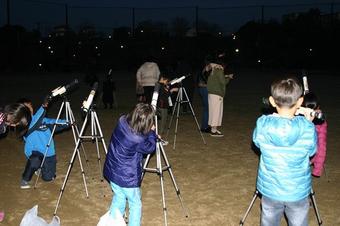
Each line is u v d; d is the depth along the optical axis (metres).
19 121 6.45
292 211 3.80
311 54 36.00
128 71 36.47
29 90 21.12
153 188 6.63
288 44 37.81
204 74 10.22
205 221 5.44
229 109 14.68
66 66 36.19
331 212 5.70
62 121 6.72
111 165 4.64
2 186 6.80
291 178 3.67
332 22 37.09
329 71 32.88
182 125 11.65
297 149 3.64
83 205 5.98
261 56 38.44
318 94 18.58
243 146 9.26
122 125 4.56
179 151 8.85
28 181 6.64
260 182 3.87
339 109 14.41
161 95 9.38
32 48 39.50
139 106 4.51
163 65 11.57
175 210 5.78
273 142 3.67
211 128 10.30
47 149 6.56
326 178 7.07
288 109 3.70
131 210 4.70
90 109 6.05
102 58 40.16
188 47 39.59
